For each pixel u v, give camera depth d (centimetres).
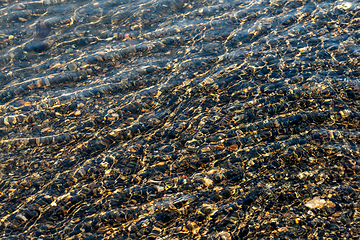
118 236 352
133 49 677
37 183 428
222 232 341
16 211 392
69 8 822
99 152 468
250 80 555
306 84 518
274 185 382
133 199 393
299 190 370
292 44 622
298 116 466
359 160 389
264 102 504
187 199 384
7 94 587
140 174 427
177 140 471
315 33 639
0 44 709
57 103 562
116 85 592
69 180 429
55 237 359
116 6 824
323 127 442
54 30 748
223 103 521
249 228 340
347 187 362
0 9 820
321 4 724
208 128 481
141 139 482
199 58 632
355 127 433
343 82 506
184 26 729
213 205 372
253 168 408
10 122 530
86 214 382
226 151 439
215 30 705
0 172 448
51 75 625
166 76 600
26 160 464
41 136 503
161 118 515
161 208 377
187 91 559
